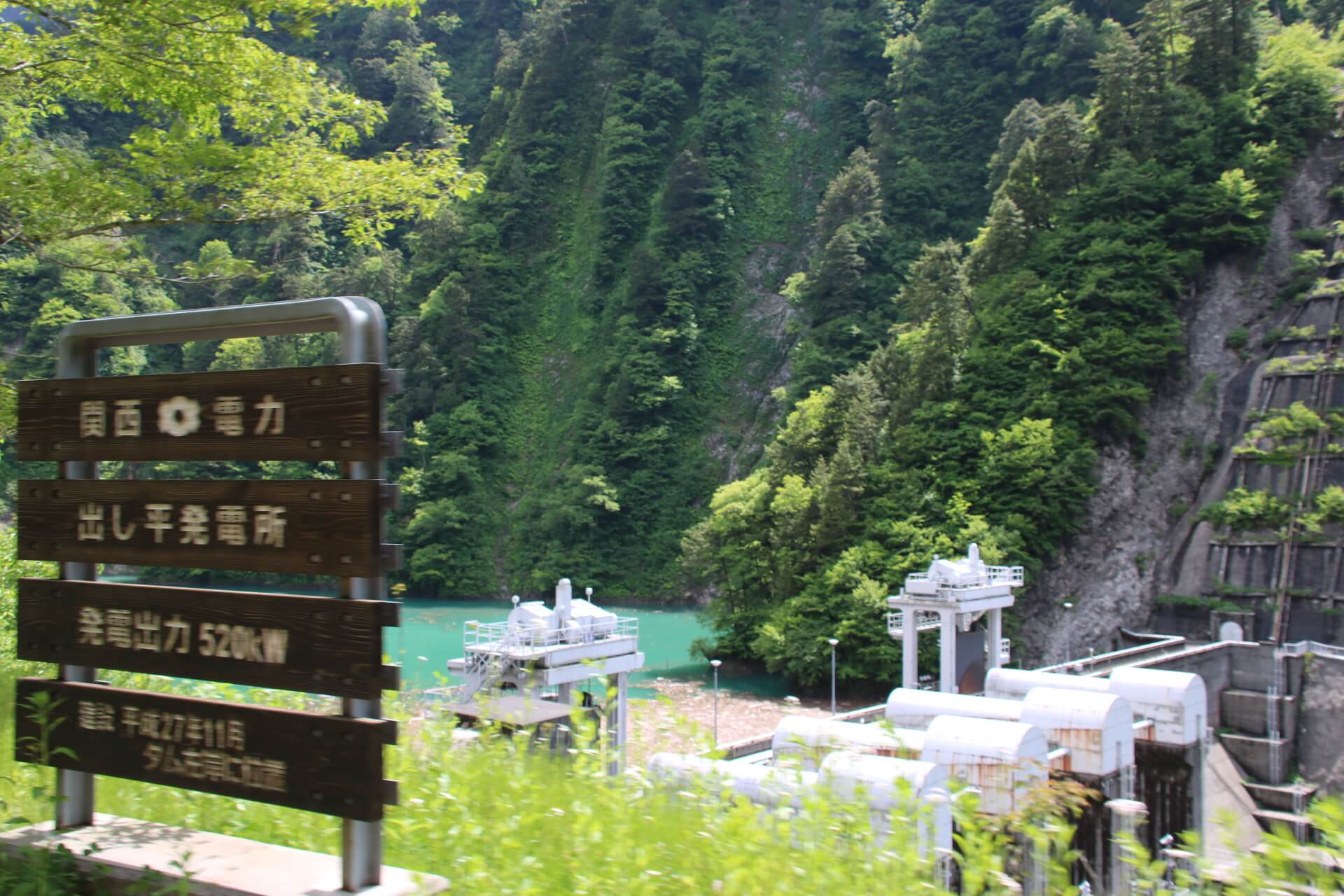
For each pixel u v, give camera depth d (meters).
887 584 60.34
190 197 14.68
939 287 73.81
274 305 6.84
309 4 13.49
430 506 107.06
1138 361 66.06
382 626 6.34
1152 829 31.42
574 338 126.00
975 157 115.81
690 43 140.50
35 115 16.59
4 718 10.28
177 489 7.04
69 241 15.67
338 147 16.12
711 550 73.38
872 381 73.31
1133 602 62.28
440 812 7.68
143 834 7.48
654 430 110.00
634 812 7.32
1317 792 44.72
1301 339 66.06
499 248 132.38
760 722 53.44
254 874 6.61
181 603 7.01
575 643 33.62
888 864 6.79
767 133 138.00
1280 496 61.06
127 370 94.44
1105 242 69.44
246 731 6.70
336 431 6.50
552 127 141.50
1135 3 114.44
